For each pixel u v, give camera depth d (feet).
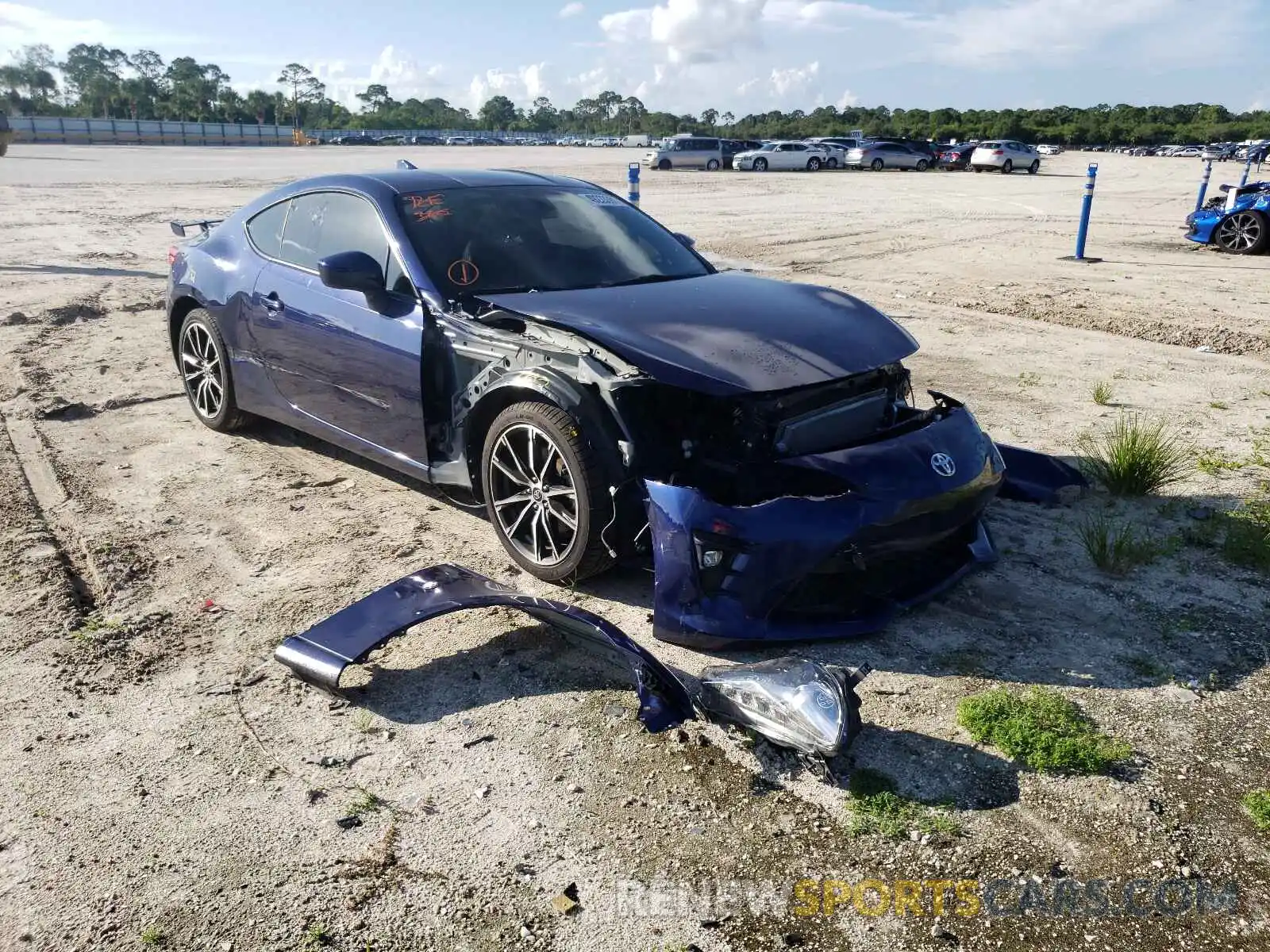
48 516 14.43
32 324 26.71
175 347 19.01
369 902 7.24
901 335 12.36
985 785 8.43
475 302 12.96
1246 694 9.78
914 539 10.59
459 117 574.15
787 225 56.03
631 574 12.60
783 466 10.66
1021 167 130.21
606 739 9.12
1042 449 17.44
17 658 10.55
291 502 15.06
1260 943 6.81
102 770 8.73
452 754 8.94
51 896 7.31
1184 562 12.80
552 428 11.20
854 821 8.00
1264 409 20.07
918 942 6.86
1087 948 6.81
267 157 137.28
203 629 11.20
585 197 16.15
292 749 9.05
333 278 12.82
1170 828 7.91
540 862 7.62
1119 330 27.94
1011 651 10.62
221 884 7.42
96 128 246.27
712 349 10.95
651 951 6.79
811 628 10.43
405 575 12.36
